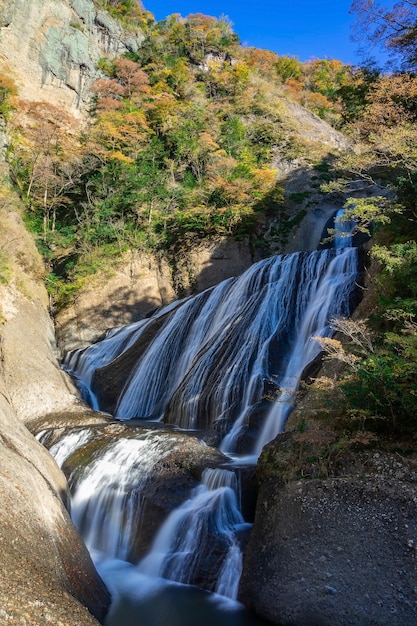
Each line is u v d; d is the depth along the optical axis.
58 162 34.50
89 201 32.50
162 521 8.98
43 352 19.53
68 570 6.66
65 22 46.56
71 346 25.39
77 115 45.44
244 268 29.58
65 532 7.39
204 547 8.21
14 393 16.02
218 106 45.66
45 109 37.41
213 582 7.79
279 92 51.62
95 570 7.76
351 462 7.76
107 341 22.72
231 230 30.47
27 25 43.16
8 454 7.96
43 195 34.19
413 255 10.62
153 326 21.03
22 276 23.48
